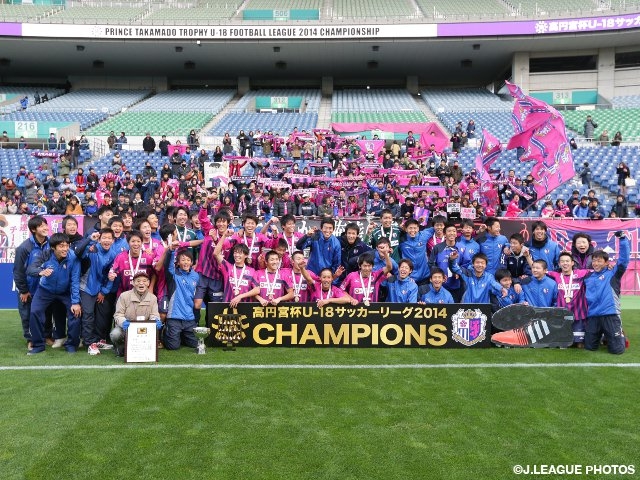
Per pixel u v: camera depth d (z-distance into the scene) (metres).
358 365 6.20
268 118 28.53
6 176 21.14
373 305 7.05
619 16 26.69
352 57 30.94
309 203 13.11
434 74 34.12
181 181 15.72
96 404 4.84
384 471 3.65
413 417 4.60
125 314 6.64
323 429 4.32
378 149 19.53
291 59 31.36
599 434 4.29
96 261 6.94
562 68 30.66
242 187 14.24
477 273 7.55
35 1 33.66
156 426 4.36
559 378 5.75
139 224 7.33
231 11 31.77
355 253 8.26
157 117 28.33
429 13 30.75
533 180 13.77
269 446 4.01
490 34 27.83
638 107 27.69
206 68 33.06
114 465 3.70
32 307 6.73
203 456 3.84
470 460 3.82
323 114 29.89
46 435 4.17
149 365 6.16
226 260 7.79
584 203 13.26
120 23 28.41
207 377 5.69
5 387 5.33
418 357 6.58
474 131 25.03
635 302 11.30
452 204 11.53
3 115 27.59
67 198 13.77
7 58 31.30
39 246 6.89
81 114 28.69
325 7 32.59
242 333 7.04
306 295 7.54
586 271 7.43
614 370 6.07
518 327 7.12
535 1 31.47
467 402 4.98
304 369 6.02
